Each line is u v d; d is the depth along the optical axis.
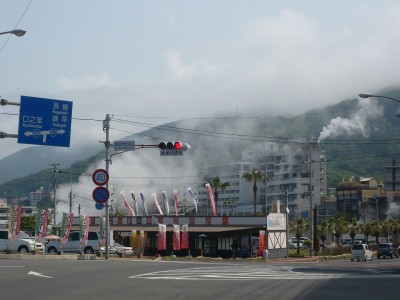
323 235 88.56
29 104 31.28
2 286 17.55
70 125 31.98
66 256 33.94
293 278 22.42
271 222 67.75
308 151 167.00
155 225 73.94
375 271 28.81
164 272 24.22
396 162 146.25
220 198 191.25
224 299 15.21
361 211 148.38
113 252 51.78
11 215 44.09
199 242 68.56
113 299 14.88
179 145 37.53
